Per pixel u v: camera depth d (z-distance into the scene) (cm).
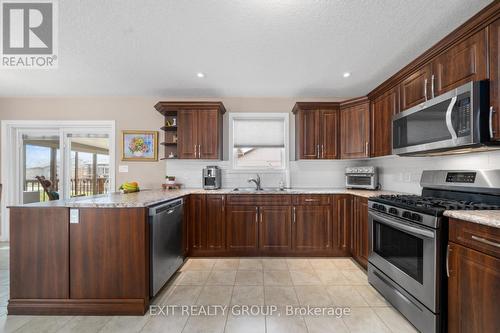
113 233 175
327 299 195
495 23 135
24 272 173
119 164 355
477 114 140
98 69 257
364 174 304
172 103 315
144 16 170
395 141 219
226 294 203
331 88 314
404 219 170
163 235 208
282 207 289
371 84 299
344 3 157
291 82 293
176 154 336
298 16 169
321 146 316
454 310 134
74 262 174
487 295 115
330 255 287
